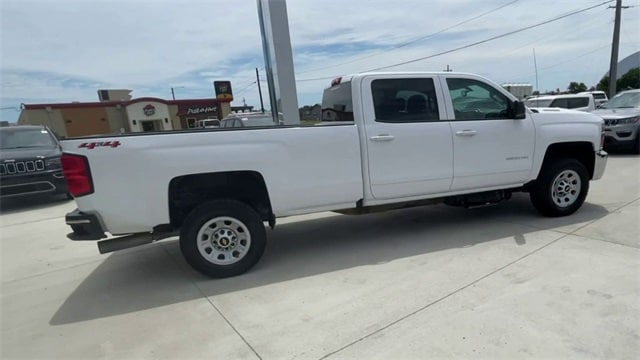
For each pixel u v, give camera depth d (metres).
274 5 6.13
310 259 4.03
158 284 3.67
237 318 2.90
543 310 2.67
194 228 3.50
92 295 3.54
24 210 8.13
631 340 2.30
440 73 4.25
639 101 9.97
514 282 3.12
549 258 3.54
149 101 31.94
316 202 3.84
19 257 4.86
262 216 3.91
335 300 3.07
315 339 2.55
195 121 34.25
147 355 2.51
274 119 7.25
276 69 6.31
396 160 4.03
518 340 2.36
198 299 3.27
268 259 4.12
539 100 14.53
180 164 3.34
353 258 3.96
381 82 4.01
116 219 3.26
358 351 2.38
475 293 2.99
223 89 35.28
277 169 3.62
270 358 2.38
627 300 2.73
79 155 3.15
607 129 9.52
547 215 4.84
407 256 3.90
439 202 4.57
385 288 3.21
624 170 7.55
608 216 4.69
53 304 3.40
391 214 5.62
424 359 2.25
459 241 4.21
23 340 2.80
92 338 2.77
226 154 3.45
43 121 28.89
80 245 5.25
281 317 2.87
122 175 3.23
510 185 4.64
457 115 4.30
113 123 31.36
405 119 4.07
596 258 3.46
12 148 8.66
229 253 3.70
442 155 4.20
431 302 2.91
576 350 2.24
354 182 3.92
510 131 4.45
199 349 2.54
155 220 3.36
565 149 4.93
